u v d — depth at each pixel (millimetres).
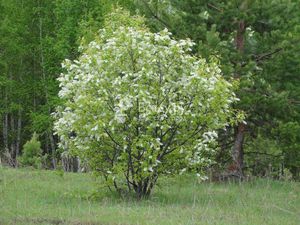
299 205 12617
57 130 12984
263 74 18438
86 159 13023
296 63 18219
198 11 18766
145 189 12883
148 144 12102
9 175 17438
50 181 16391
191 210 11125
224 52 17297
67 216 10336
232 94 13453
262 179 18609
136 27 12992
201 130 12789
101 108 12266
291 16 18500
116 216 10336
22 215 10391
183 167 13039
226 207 11898
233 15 18031
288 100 18422
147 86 12297
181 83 12453
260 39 18562
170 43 12586
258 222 10172
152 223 9672
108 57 12461
